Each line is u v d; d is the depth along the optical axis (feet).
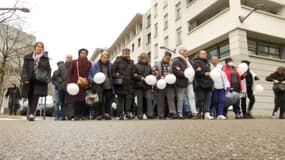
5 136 6.72
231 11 51.47
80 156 3.62
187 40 66.54
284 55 57.88
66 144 4.97
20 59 77.05
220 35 53.83
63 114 26.91
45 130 8.80
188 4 68.28
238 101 26.30
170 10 79.46
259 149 3.76
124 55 25.03
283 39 56.34
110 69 24.40
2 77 67.56
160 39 86.79
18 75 78.13
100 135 6.82
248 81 27.71
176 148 4.12
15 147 4.62
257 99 47.85
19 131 8.41
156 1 95.14
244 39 50.29
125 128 9.46
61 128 9.82
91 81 23.50
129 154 3.68
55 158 3.51
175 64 24.61
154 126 10.36
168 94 24.63
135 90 25.36
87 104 23.73
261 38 55.01
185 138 5.61
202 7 61.93
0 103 79.05
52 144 5.00
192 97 24.80
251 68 49.47
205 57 25.11
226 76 25.21
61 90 26.68
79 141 5.47
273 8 58.75
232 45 50.80
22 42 71.41
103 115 23.76
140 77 25.08
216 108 26.07
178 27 73.26
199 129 8.20
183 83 24.29
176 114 24.54
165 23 84.94
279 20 55.98
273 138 5.13
